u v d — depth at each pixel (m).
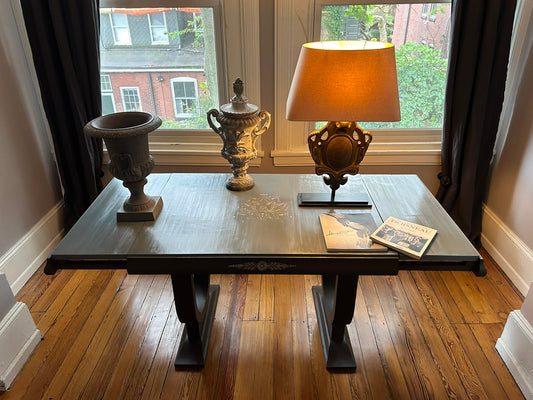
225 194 1.68
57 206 2.45
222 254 1.30
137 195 1.47
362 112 1.22
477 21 1.92
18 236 2.10
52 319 1.91
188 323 1.66
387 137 2.49
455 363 1.69
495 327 1.87
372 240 1.34
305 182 1.77
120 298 2.05
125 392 1.57
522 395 1.55
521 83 2.07
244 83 2.25
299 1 2.04
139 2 2.15
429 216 1.51
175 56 2.30
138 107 2.47
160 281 2.18
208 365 1.69
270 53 2.18
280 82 2.23
